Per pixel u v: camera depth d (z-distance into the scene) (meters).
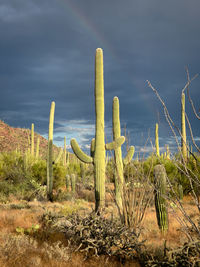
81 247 5.86
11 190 18.67
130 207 6.27
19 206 12.70
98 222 5.95
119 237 5.47
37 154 29.41
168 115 3.17
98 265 4.89
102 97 11.04
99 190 10.10
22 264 4.71
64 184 24.33
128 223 6.22
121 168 6.91
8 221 8.68
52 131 18.81
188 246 3.84
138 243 5.33
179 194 14.68
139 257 5.13
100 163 10.35
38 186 19.27
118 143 10.41
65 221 6.79
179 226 7.34
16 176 21.58
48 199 17.52
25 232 7.08
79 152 10.75
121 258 5.27
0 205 13.20
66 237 6.40
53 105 19.30
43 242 6.20
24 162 23.31
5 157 24.83
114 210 9.71
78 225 6.10
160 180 7.25
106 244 5.44
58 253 5.24
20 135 78.38
